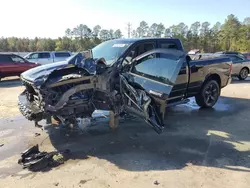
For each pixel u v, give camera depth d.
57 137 4.80
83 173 3.47
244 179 3.32
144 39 5.55
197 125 5.53
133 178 3.34
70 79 4.16
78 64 4.36
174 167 3.64
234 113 6.54
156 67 4.35
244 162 3.78
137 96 4.30
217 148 4.29
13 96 9.09
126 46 5.21
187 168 3.61
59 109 4.13
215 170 3.55
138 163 3.76
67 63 4.46
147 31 69.62
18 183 3.21
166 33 72.38
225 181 3.27
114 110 4.73
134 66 4.50
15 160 3.84
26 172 3.49
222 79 7.18
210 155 4.02
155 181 3.26
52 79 4.15
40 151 4.16
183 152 4.14
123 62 4.89
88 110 4.54
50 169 3.58
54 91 4.12
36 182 3.24
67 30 61.31
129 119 5.84
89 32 61.66
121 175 3.42
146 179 3.31
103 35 62.19
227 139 4.71
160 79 4.28
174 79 4.10
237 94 9.27
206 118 6.08
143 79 4.38
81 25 61.19
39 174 3.44
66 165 3.70
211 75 6.84
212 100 7.07
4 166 3.65
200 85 6.59
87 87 4.29
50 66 4.58
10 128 5.30
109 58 5.07
